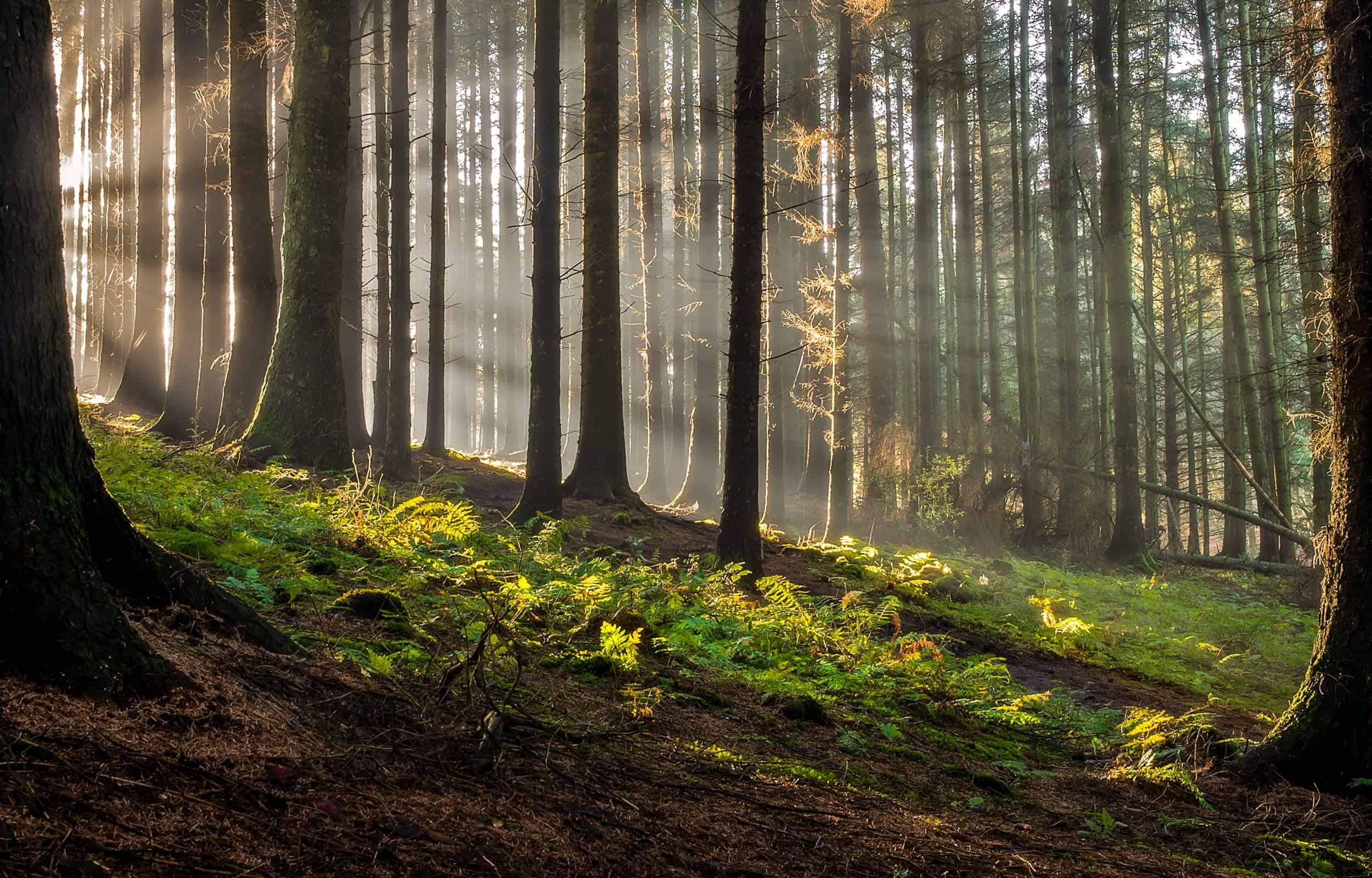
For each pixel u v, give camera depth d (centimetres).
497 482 1741
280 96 1862
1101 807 616
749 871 392
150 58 1917
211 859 277
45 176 375
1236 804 662
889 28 2031
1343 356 735
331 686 441
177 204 1614
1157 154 3769
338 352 1304
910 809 522
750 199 1167
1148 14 2692
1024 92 2889
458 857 328
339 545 780
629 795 438
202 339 1498
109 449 846
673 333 2752
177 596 436
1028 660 1140
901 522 1923
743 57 1158
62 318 385
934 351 2711
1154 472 3250
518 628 657
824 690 764
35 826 260
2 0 363
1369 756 688
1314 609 1580
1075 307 2531
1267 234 2377
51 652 334
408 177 1569
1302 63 810
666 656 733
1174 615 1489
